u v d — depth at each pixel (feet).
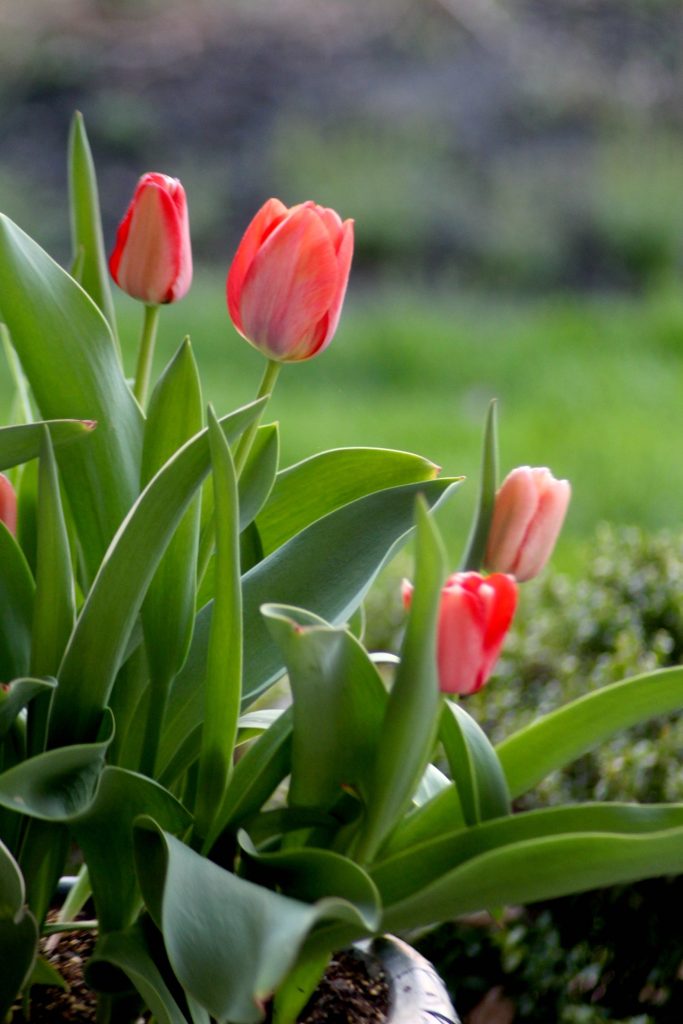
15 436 4.73
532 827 4.69
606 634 7.38
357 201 26.45
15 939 4.71
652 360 20.58
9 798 4.61
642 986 6.26
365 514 4.94
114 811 4.72
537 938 6.27
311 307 4.89
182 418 4.96
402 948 5.08
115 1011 4.90
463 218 26.76
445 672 4.64
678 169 27.58
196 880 4.55
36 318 4.89
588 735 4.73
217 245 25.80
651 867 4.52
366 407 18.17
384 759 4.66
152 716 4.90
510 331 21.90
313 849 4.67
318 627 4.58
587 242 26.40
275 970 4.38
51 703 4.80
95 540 4.95
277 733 4.83
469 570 4.91
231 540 4.68
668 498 14.55
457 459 15.66
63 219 25.94
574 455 15.90
